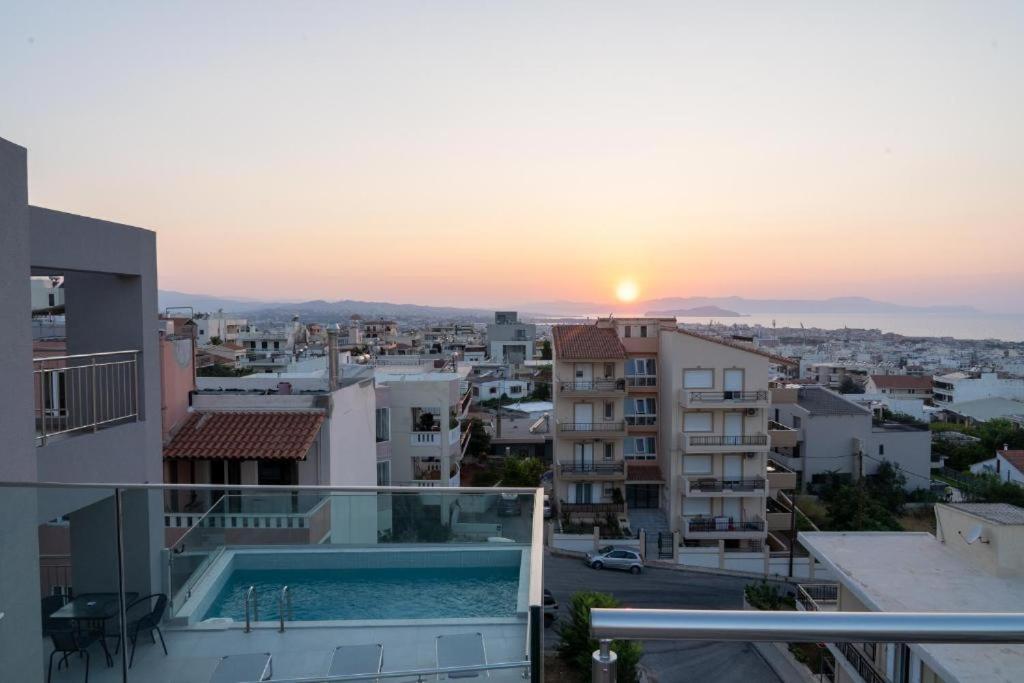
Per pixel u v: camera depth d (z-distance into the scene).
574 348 33.28
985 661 8.57
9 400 5.86
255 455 13.95
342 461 17.02
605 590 26.16
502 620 4.18
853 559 13.81
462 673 4.07
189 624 4.43
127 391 8.78
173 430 14.70
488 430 48.75
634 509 34.50
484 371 95.38
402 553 4.51
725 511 32.09
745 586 26.27
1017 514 13.80
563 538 30.44
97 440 7.84
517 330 128.00
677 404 32.06
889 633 2.09
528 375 88.38
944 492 43.88
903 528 35.66
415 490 4.64
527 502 4.55
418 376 32.44
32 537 4.55
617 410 33.41
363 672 4.13
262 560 4.59
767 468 35.59
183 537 4.66
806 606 15.52
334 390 18.41
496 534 4.48
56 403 8.79
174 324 20.34
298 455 13.98
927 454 43.44
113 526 4.60
